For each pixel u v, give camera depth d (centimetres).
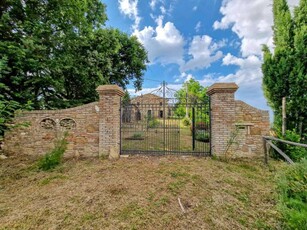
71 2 870
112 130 616
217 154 589
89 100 1238
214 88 592
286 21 721
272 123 738
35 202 346
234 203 340
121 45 1514
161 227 277
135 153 649
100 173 472
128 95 1645
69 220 292
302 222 210
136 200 343
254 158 587
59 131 649
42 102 895
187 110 1501
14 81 722
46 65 812
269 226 280
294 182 261
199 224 284
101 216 301
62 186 407
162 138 1091
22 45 715
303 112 670
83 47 1200
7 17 691
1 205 340
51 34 877
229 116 591
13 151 655
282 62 696
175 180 421
